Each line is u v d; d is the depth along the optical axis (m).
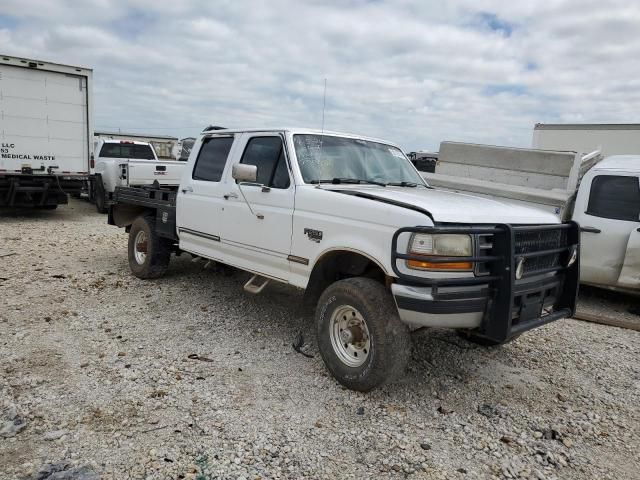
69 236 10.37
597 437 3.51
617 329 5.91
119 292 6.34
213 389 3.89
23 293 6.08
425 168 17.38
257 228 4.88
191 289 6.56
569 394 4.15
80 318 5.31
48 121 12.38
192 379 4.04
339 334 4.04
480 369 4.54
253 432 3.33
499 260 3.52
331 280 4.43
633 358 4.99
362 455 3.16
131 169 11.96
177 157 17.73
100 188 14.02
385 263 3.66
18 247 8.90
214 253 5.63
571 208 7.40
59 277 6.88
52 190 12.72
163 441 3.18
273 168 4.82
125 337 4.86
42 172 12.45
